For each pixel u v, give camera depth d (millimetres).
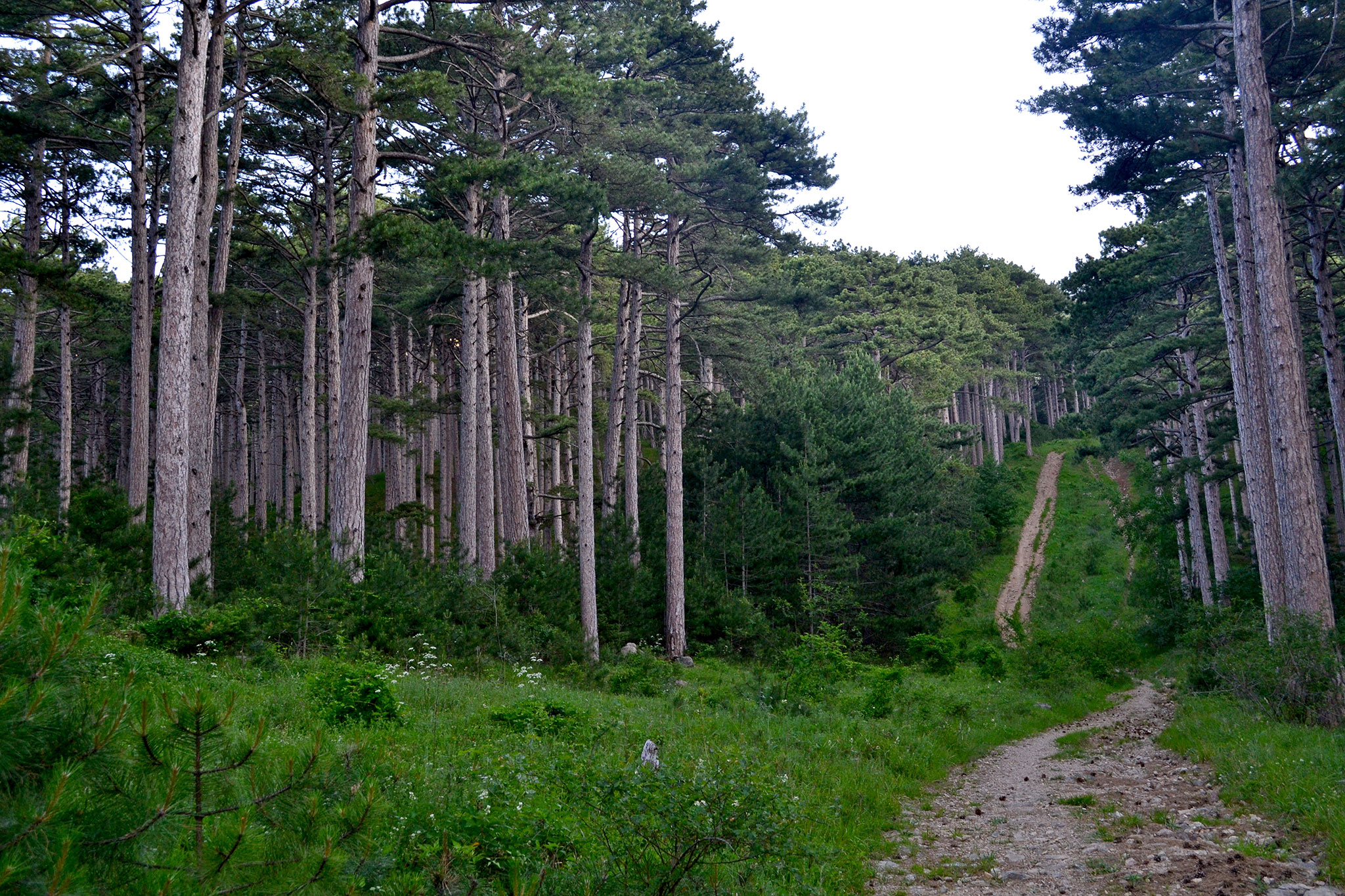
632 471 34156
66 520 18922
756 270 37219
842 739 15164
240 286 36062
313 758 4578
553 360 44844
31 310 25641
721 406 43812
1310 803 9391
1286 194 20062
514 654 21031
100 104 24266
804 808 9328
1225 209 28344
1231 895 7129
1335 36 19094
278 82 23266
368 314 20578
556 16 26391
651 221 33656
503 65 23828
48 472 25016
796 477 39312
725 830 7195
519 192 21344
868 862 9039
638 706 17109
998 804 12336
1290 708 15867
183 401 16938
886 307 69125
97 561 16547
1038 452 90938
